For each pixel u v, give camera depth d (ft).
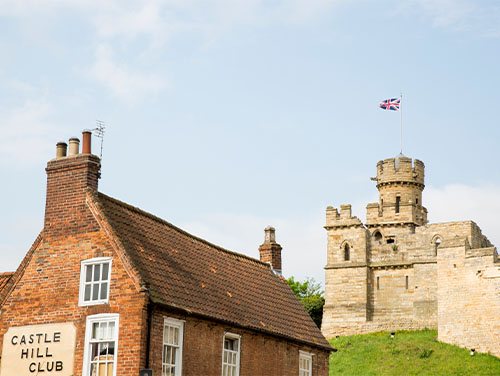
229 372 100.53
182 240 108.88
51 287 91.66
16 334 92.02
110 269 88.43
